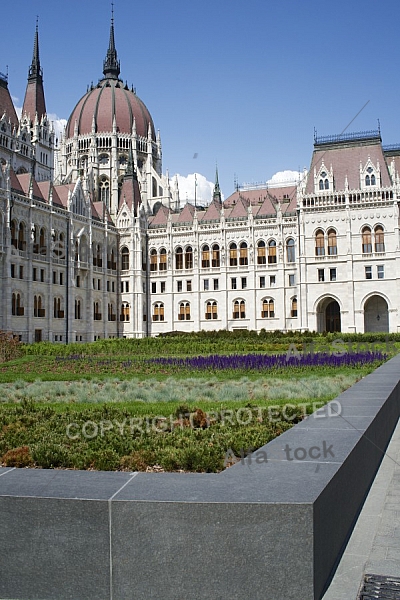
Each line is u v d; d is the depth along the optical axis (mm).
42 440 14305
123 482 8852
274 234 99500
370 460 14406
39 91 125562
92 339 97375
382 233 90938
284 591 7742
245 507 7824
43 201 89875
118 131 131750
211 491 8328
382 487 14273
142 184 127562
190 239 105750
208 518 7848
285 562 7750
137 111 136500
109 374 40062
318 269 93562
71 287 93000
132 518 7938
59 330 91000
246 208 105000
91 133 129750
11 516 8164
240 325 101062
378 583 8977
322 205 93438
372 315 94438
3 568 8156
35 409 20078
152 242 108875
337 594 8570
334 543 9523
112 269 106125
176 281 106438
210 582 7840
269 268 99375
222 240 102625
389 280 89812
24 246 84500
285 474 9250
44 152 122750
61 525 8055
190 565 7855
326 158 96625
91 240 98812
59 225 92125
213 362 43625
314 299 93500
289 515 7773
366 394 19375
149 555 7926
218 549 7832
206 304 104000
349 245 91625
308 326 93312
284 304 98000
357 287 91250
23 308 83562
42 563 8094
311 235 94062
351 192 92438
